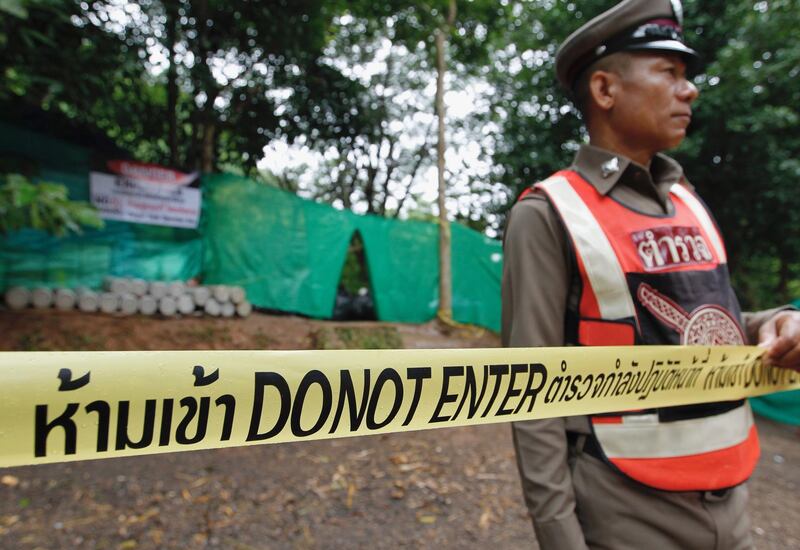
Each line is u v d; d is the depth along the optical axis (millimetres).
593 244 1009
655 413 976
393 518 2701
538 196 1091
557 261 1029
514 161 8812
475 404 784
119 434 554
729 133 6871
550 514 915
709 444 999
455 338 7637
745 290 9852
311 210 6840
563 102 8531
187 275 5984
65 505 2594
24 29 3713
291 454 3529
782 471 3848
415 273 7871
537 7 9047
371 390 698
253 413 621
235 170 8852
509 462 3602
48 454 523
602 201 1087
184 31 6578
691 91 1132
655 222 1088
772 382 1207
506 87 11398
